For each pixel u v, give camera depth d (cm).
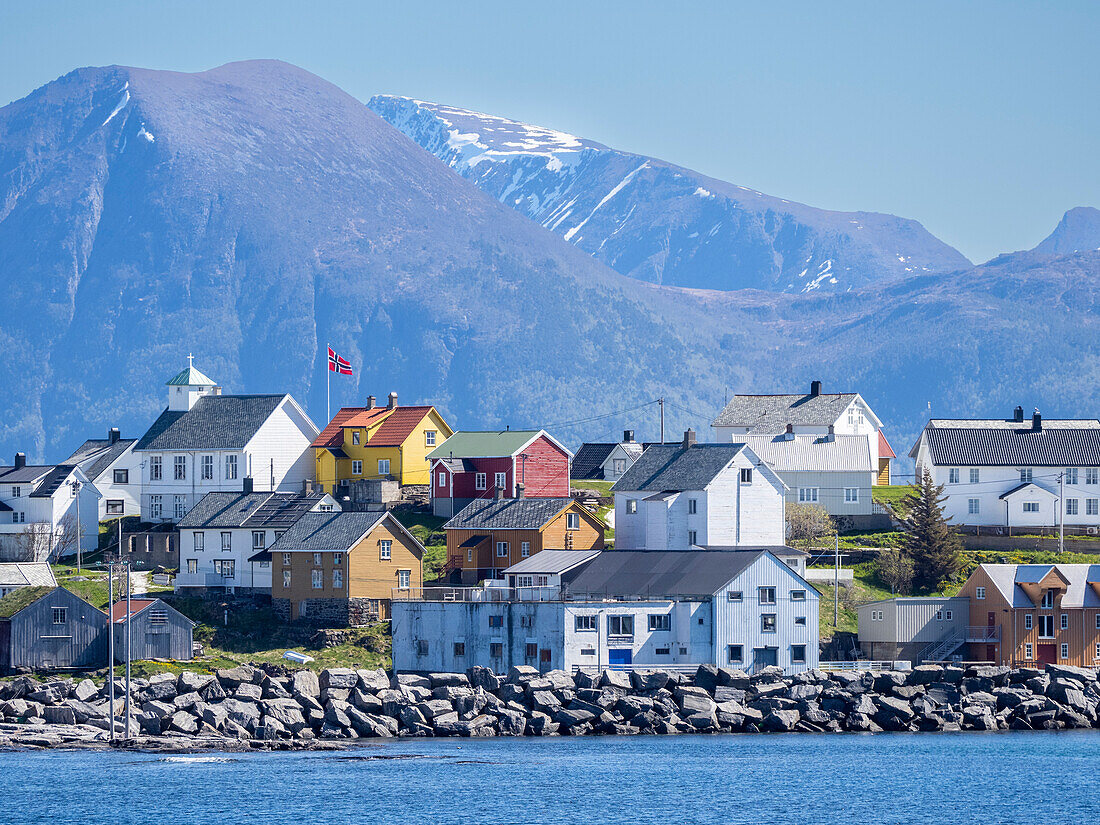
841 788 17462
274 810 16238
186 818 15900
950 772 18312
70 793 16812
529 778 17662
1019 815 16450
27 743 19000
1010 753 19400
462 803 16562
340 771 17888
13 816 15950
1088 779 17988
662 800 16812
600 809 16425
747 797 17038
